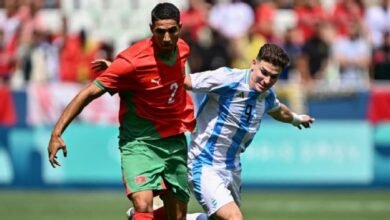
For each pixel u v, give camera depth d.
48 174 54.03
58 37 61.47
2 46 61.75
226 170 28.44
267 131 53.88
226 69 28.22
